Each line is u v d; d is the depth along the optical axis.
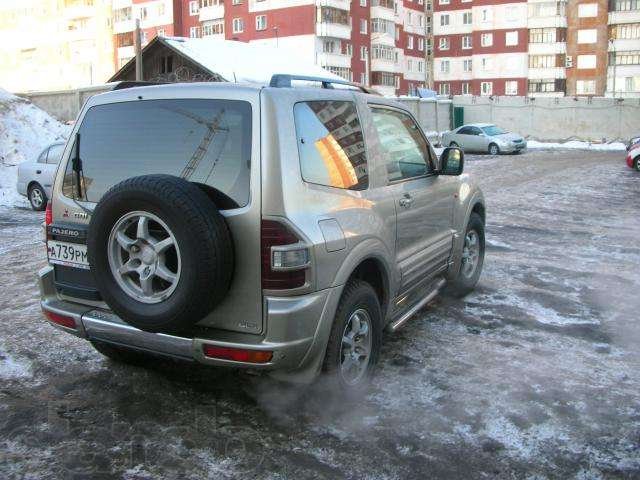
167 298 3.17
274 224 3.21
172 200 3.07
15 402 3.97
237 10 61.88
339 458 3.33
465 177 5.93
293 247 3.23
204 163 3.42
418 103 40.00
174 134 3.57
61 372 4.43
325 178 3.60
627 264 7.73
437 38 75.31
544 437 3.54
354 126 4.07
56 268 3.94
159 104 3.66
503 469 3.23
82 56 76.31
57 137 19.62
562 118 42.56
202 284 3.09
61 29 77.19
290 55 35.06
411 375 4.36
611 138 41.66
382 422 3.71
